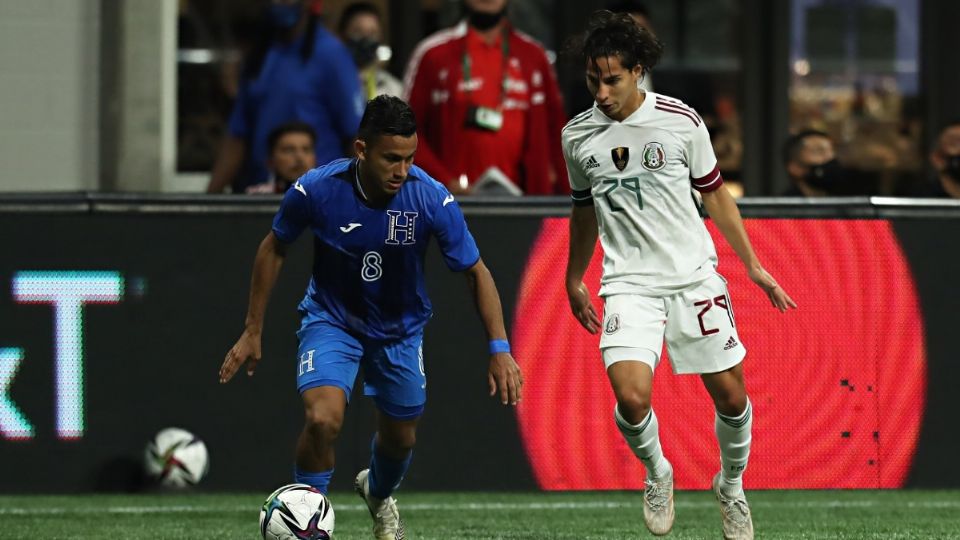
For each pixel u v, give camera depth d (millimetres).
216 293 26062
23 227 25656
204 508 24719
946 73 44906
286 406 26188
